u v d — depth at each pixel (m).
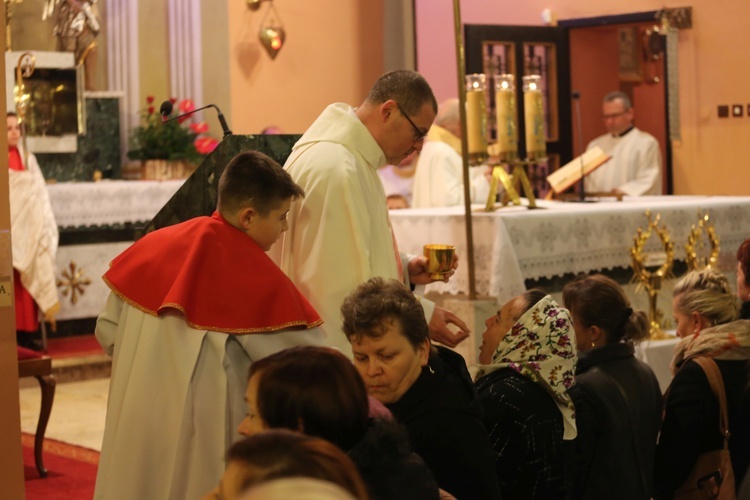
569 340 3.27
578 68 12.75
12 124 8.89
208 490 3.09
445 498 2.28
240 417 3.15
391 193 11.03
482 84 5.87
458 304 5.63
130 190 9.91
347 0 12.63
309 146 3.59
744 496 2.42
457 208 6.52
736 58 11.57
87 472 6.07
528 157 6.17
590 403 3.45
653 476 3.80
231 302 3.13
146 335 3.16
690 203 6.71
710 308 3.93
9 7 10.32
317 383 2.00
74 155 10.49
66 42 10.50
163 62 11.59
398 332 2.64
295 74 12.30
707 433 3.70
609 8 12.16
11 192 8.72
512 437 3.17
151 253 3.25
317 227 3.46
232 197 3.19
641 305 6.55
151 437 3.15
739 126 11.60
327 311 3.42
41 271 8.79
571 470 3.34
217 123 11.79
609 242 6.16
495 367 3.29
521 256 5.68
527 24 12.64
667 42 11.91
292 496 1.20
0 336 3.75
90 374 8.86
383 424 2.08
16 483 3.79
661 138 14.59
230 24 11.84
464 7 12.56
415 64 12.80
